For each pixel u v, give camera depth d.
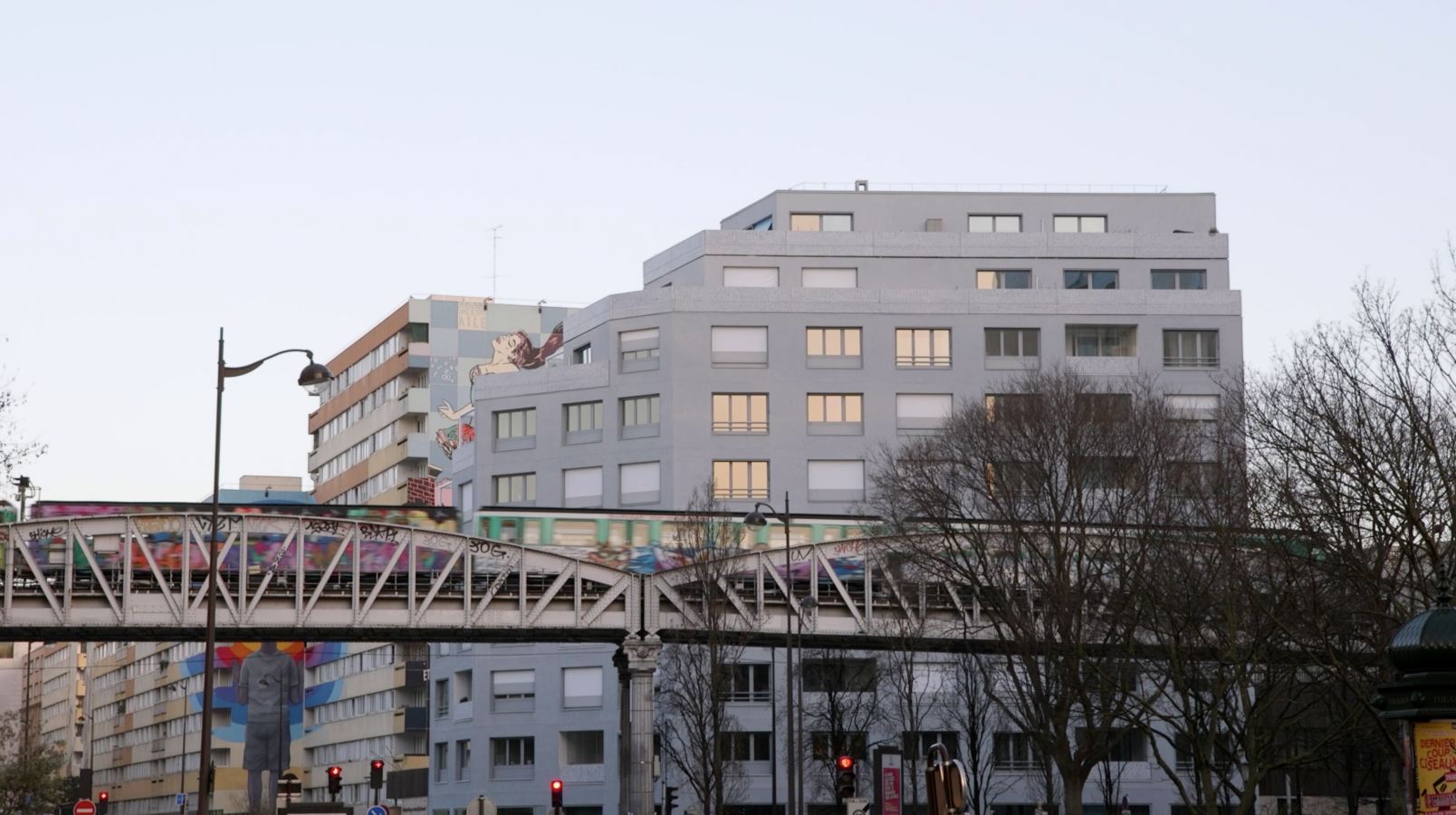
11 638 67.25
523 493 96.44
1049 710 54.12
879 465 84.44
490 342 136.62
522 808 94.50
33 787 82.31
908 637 70.31
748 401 92.19
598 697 93.56
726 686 78.56
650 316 93.50
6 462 47.88
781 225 99.25
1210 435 59.50
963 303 93.56
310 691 133.62
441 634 71.31
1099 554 55.88
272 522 69.56
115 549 74.75
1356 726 47.12
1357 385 45.09
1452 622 21.98
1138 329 93.56
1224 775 54.31
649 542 81.25
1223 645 52.22
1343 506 45.06
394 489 136.62
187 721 149.62
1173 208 100.75
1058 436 59.41
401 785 108.12
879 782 42.69
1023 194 100.19
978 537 57.66
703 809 77.88
